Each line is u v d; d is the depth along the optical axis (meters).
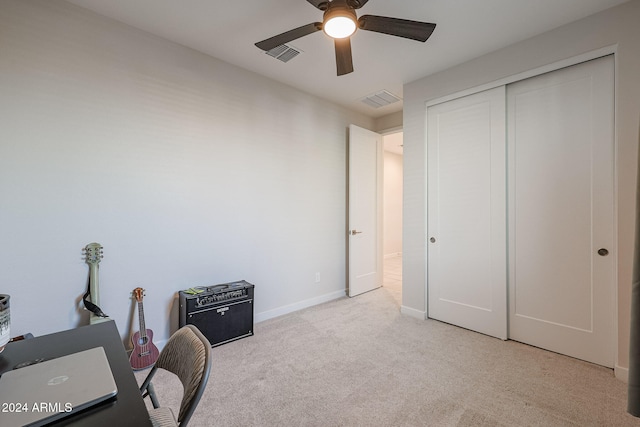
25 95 1.84
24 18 1.84
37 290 1.88
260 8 2.02
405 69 2.88
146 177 2.30
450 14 2.06
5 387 0.75
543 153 2.37
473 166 2.74
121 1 1.96
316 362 2.21
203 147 2.61
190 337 1.09
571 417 1.62
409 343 2.52
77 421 0.66
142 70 2.28
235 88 2.80
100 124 2.10
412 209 3.15
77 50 2.01
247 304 2.66
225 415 1.64
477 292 2.73
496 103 2.58
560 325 2.30
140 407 0.71
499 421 1.59
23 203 1.84
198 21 2.17
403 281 3.24
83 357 0.92
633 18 1.91
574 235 2.23
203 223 2.62
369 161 4.09
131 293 2.24
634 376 0.84
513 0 1.92
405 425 1.57
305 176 3.43
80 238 2.03
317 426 1.56
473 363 2.19
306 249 3.46
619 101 1.96
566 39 2.19
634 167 1.90
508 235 2.56
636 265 0.85
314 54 2.60
